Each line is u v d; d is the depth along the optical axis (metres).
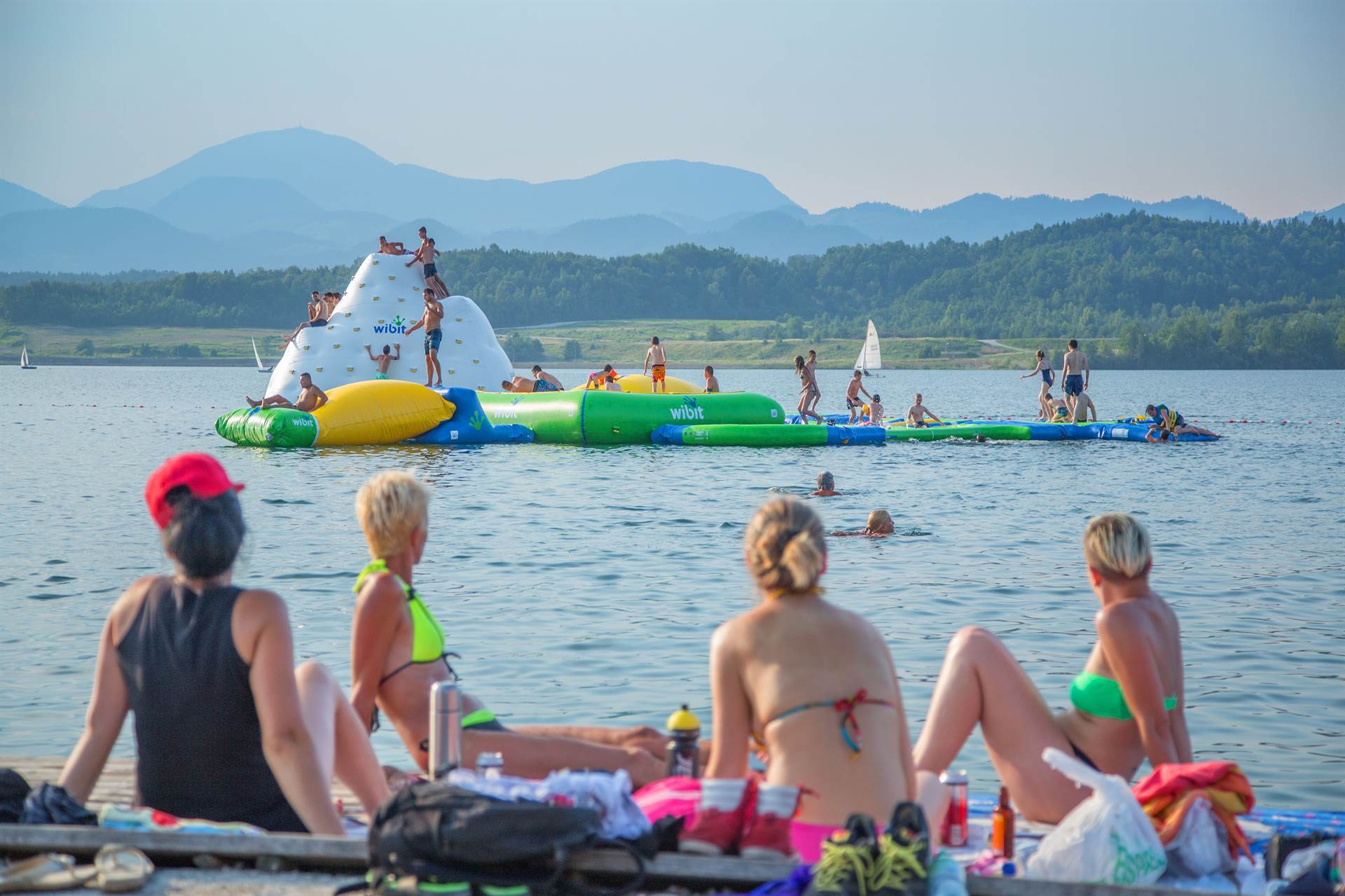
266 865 12.05
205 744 13.02
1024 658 29.36
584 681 27.06
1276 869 13.55
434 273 113.50
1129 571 15.66
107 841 12.16
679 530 50.56
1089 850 13.41
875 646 13.05
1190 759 16.16
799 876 11.25
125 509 58.97
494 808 11.31
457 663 28.50
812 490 65.12
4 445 103.25
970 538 48.66
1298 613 34.41
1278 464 81.62
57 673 27.67
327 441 92.00
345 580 38.62
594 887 11.69
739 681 13.00
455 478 70.12
